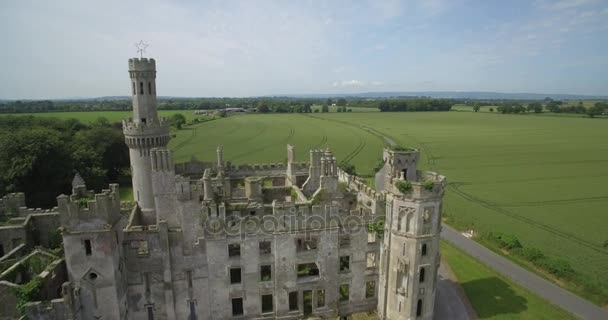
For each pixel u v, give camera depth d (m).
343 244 65.69
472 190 152.75
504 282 79.38
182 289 61.06
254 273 62.75
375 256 67.56
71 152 130.75
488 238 100.31
